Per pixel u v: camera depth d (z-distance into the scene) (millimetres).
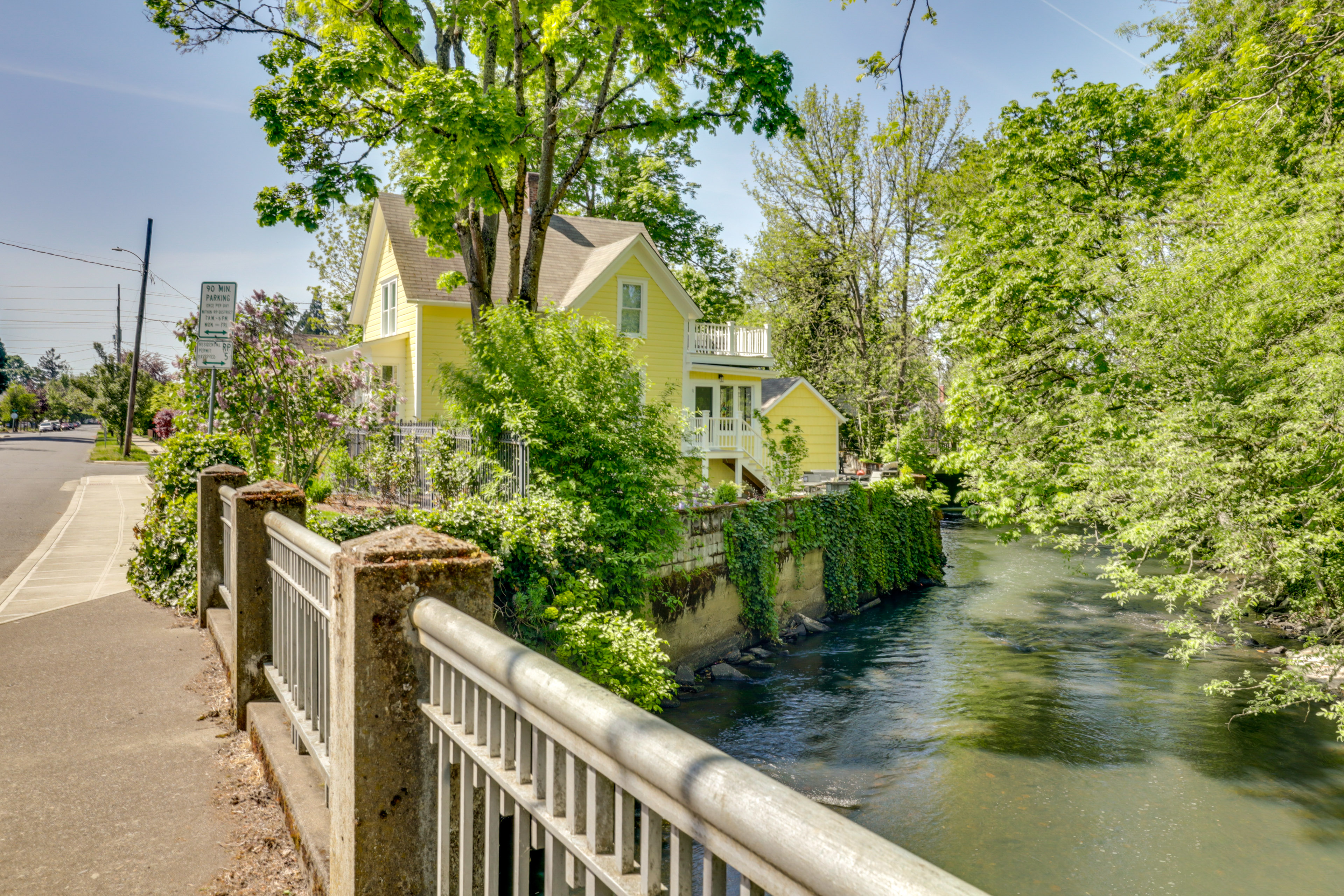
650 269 25672
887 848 914
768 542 16344
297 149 14430
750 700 12836
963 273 18516
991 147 19953
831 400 38906
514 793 1818
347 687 2424
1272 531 9727
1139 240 13445
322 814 3268
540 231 16781
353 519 8984
